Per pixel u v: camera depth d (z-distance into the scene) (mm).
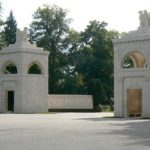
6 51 72125
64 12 105062
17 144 21656
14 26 111438
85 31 105688
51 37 103500
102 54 100500
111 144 21562
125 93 56031
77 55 105312
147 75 53562
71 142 22500
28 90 71000
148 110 53438
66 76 105875
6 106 72438
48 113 69812
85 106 82312
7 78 72062
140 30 55031
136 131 29734
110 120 45094
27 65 70938
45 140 23531
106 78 99500
